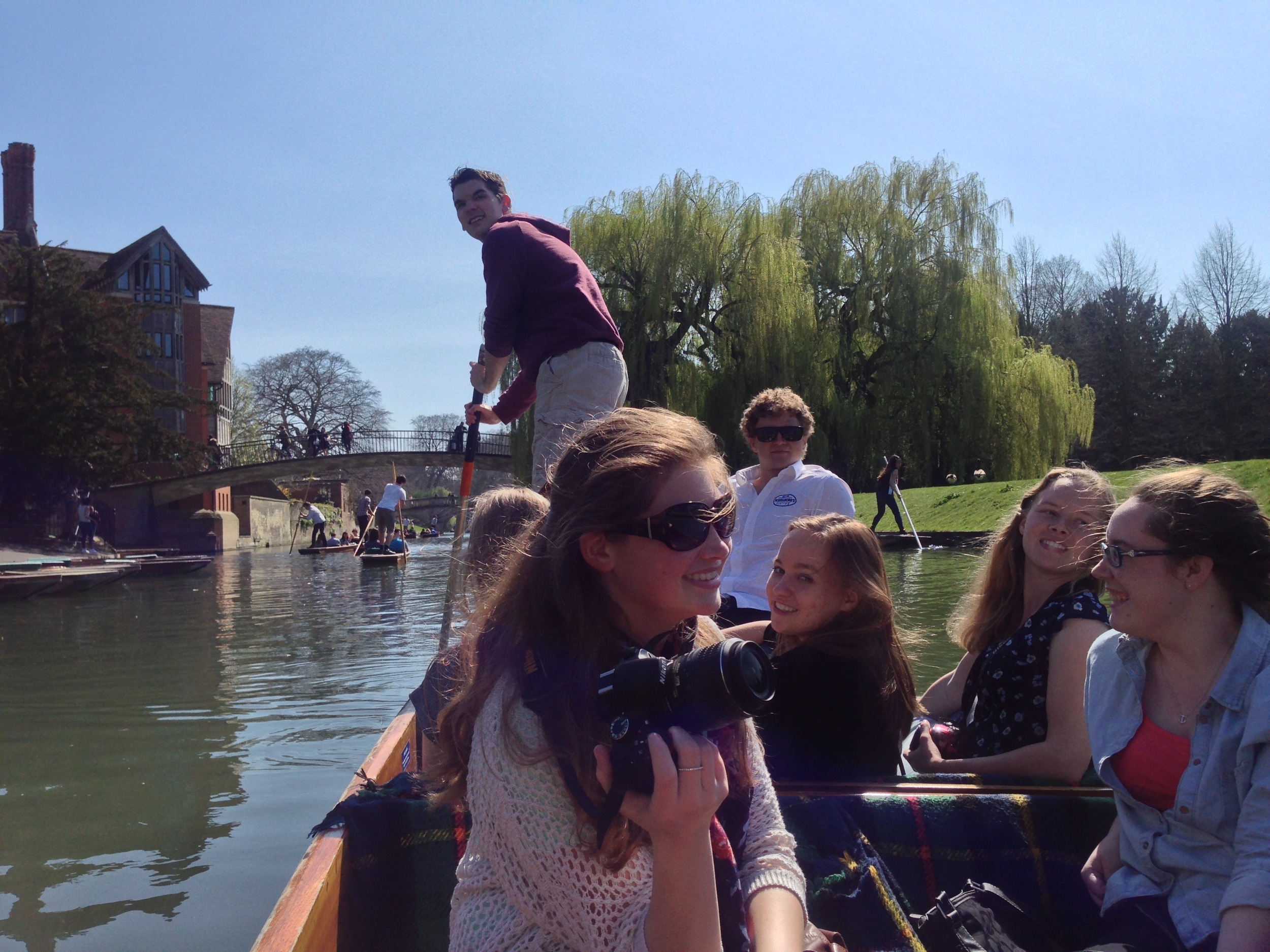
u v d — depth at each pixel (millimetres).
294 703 7348
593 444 1447
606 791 1267
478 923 1357
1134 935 2105
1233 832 2041
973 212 27109
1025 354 28172
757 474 4348
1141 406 52531
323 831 2262
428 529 62938
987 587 3242
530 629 1401
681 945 1232
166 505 40344
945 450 27812
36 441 32125
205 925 3688
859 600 2861
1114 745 2213
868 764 2834
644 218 26219
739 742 1669
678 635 1559
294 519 53344
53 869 4223
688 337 27203
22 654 10102
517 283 4059
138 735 6492
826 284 27406
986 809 2543
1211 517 2033
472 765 1377
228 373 60781
